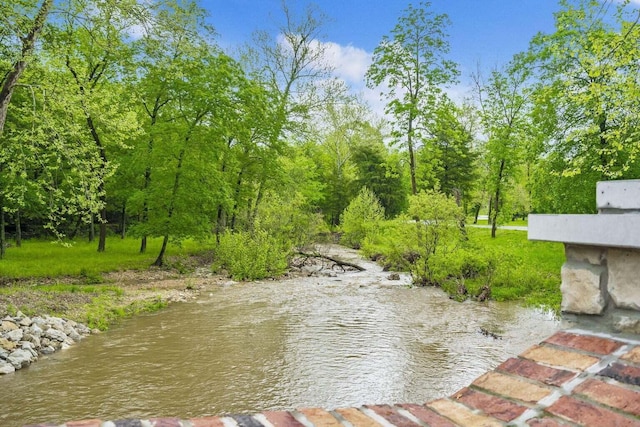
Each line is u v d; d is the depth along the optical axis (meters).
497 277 15.10
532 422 1.38
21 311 9.73
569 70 17.41
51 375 7.35
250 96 23.30
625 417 1.30
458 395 1.62
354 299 13.99
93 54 18.92
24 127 15.58
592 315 1.83
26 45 10.91
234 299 13.97
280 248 21.25
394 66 24.16
